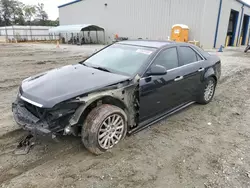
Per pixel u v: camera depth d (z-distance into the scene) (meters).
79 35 31.25
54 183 2.46
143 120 3.62
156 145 3.31
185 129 3.87
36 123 2.72
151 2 22.62
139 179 2.57
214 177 2.65
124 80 3.17
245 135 3.72
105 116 2.89
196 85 4.58
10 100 5.04
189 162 2.92
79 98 2.75
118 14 26.45
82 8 31.28
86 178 2.56
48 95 2.75
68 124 2.73
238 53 17.78
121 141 3.36
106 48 4.43
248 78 8.23
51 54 15.27
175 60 4.06
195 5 19.03
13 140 3.29
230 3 22.47
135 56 3.75
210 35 20.64
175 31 18.98
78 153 3.04
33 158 2.89
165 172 2.71
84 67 3.79
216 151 3.21
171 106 4.11
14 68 9.29
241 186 2.50
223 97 5.79
